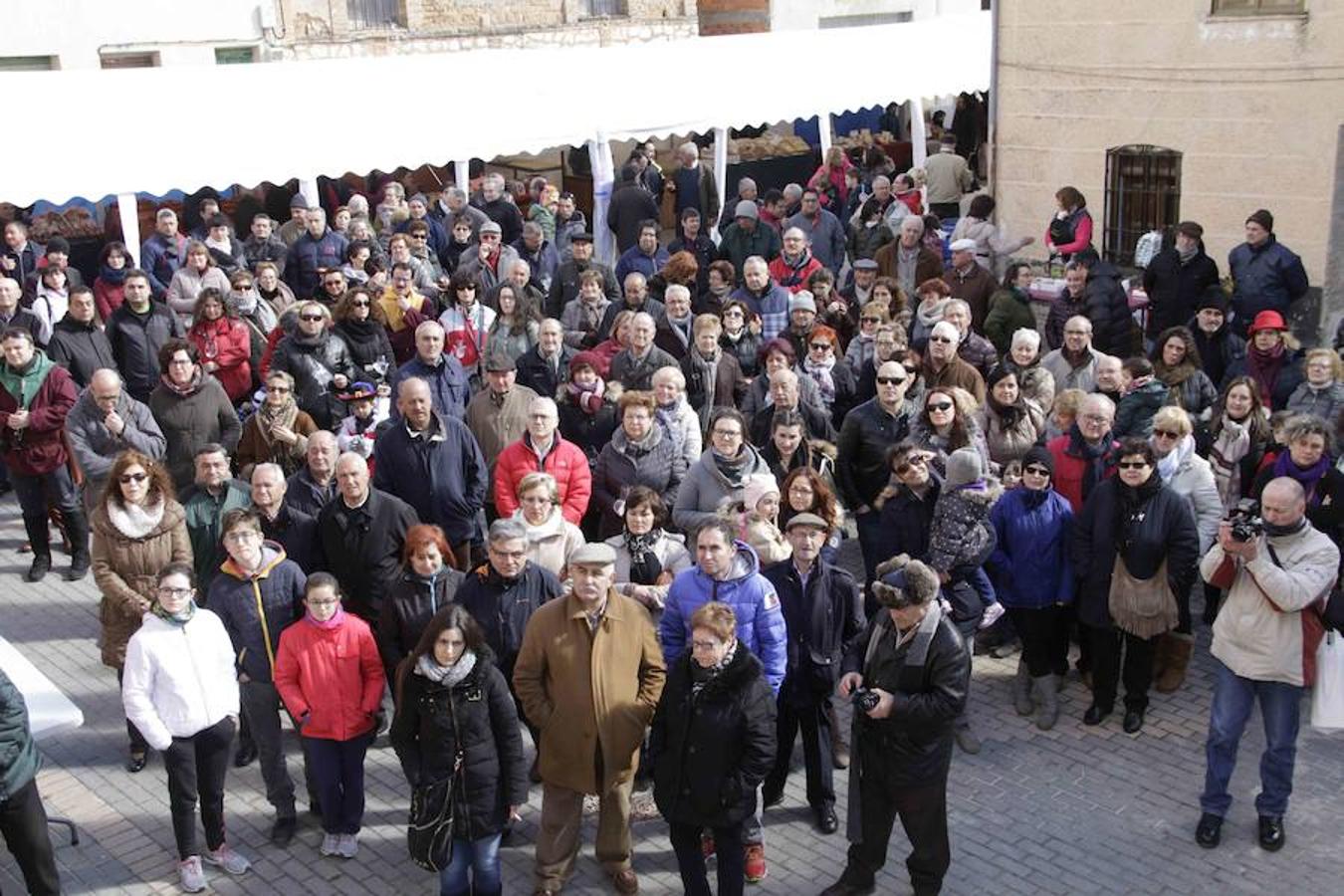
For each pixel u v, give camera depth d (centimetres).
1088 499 755
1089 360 958
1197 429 887
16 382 949
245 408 998
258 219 1370
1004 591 770
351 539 711
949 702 586
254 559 662
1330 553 623
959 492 716
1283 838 669
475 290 1112
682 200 1725
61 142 1259
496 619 658
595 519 935
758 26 2505
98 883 664
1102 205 1396
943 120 2369
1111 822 690
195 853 653
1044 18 1395
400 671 587
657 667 630
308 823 705
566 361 999
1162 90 1324
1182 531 735
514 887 652
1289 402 900
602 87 1600
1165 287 1163
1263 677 639
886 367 829
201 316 1038
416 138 1434
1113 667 774
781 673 643
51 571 1011
